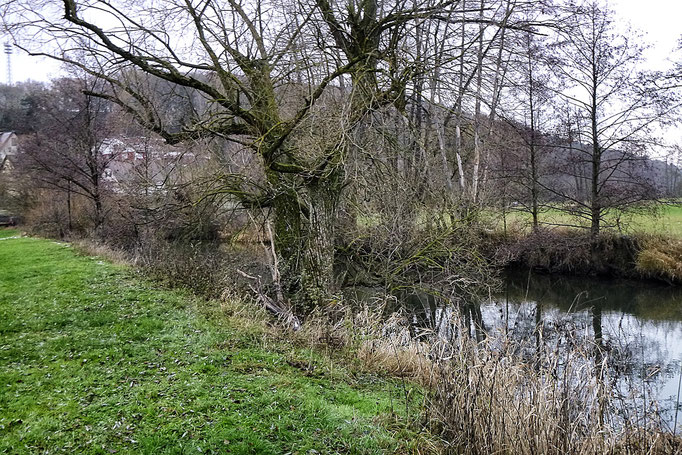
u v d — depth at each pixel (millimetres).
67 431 4863
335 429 5160
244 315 9703
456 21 10219
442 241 12891
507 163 21328
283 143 10641
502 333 6461
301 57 10719
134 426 4984
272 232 11469
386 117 11141
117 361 6988
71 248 18766
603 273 19703
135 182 14328
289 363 7324
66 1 8516
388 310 12227
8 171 31188
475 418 5035
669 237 18906
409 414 5812
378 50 9906
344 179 10391
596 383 5113
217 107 10750
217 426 4992
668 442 4871
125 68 9859
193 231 13180
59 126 22312
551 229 21203
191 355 7305
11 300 10398
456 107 13570
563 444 4703
